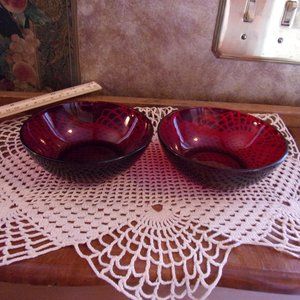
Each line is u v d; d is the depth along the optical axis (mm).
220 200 358
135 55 512
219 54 498
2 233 299
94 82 535
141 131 415
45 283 275
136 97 552
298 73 525
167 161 424
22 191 356
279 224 328
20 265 274
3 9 467
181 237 306
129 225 319
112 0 463
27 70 522
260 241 304
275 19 466
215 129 456
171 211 339
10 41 495
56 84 538
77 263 278
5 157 410
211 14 473
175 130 432
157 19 480
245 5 456
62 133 435
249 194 370
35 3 463
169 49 506
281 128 496
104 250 289
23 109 473
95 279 273
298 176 404
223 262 284
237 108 530
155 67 523
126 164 344
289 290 282
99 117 453
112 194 361
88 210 335
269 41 485
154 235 308
